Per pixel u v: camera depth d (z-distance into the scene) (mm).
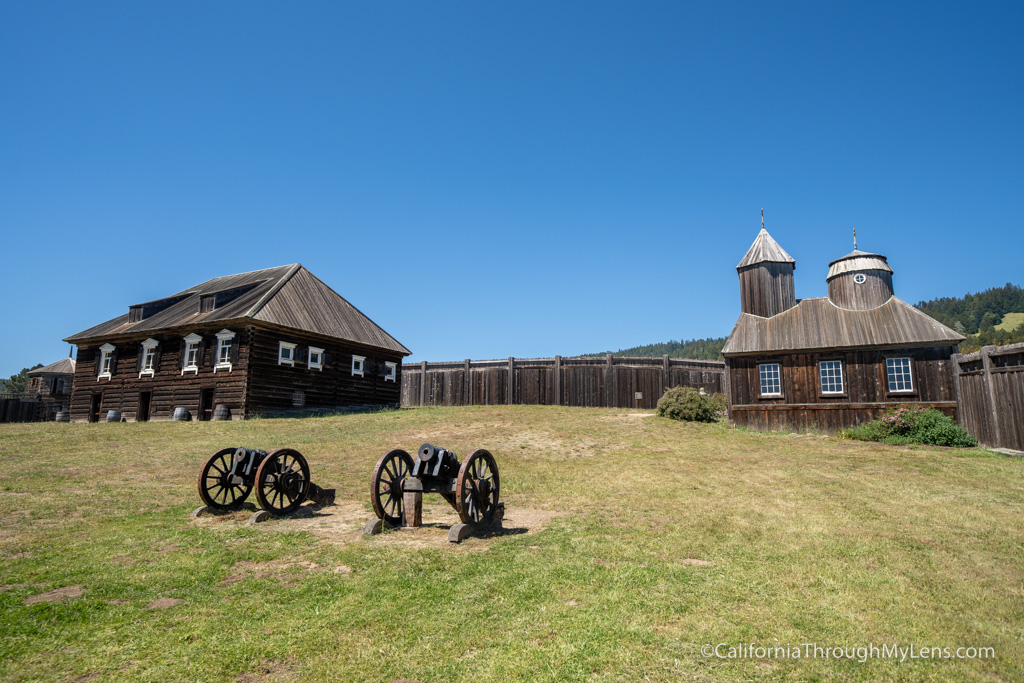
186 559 7363
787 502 10227
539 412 24609
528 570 6773
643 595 5988
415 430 19922
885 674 4500
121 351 29922
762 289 23938
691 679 4387
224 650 4887
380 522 8641
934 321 19453
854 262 21859
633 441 17766
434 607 5742
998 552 7312
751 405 21375
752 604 5781
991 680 4410
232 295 29625
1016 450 14578
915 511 9383
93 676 4484
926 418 17359
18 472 13789
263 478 9484
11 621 5438
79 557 7473
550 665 4586
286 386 26406
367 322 33344
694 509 9844
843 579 6445
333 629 5293
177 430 21234
